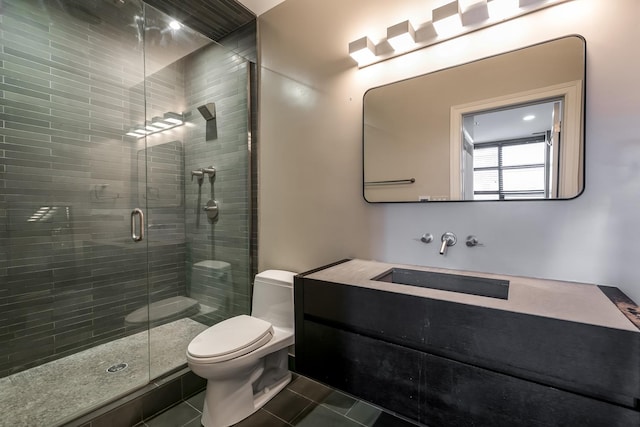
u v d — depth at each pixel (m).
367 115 1.61
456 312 0.91
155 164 2.39
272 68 2.04
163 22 2.15
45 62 1.86
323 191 1.81
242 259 2.25
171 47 2.35
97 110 2.08
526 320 0.81
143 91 2.30
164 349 2.03
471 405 0.90
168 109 2.46
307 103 1.87
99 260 2.09
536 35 1.17
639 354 0.68
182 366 1.79
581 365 0.74
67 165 1.95
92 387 1.61
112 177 2.16
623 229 1.04
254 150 2.17
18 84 1.76
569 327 0.75
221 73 2.30
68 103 1.96
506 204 1.25
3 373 1.71
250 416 1.51
